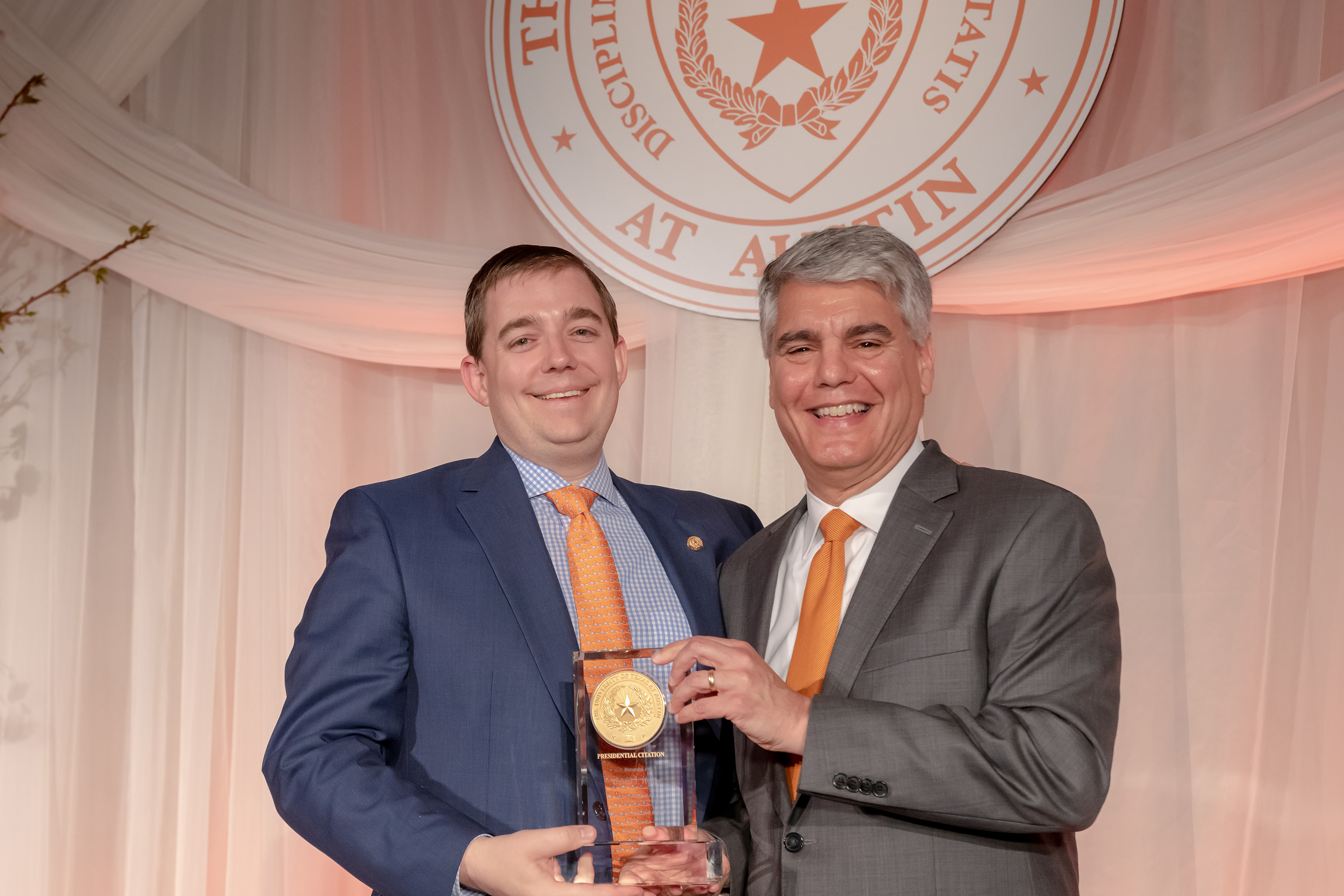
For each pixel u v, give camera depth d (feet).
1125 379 7.80
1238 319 7.57
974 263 7.92
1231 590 7.36
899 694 4.83
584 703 4.92
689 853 4.71
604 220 8.51
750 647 4.70
